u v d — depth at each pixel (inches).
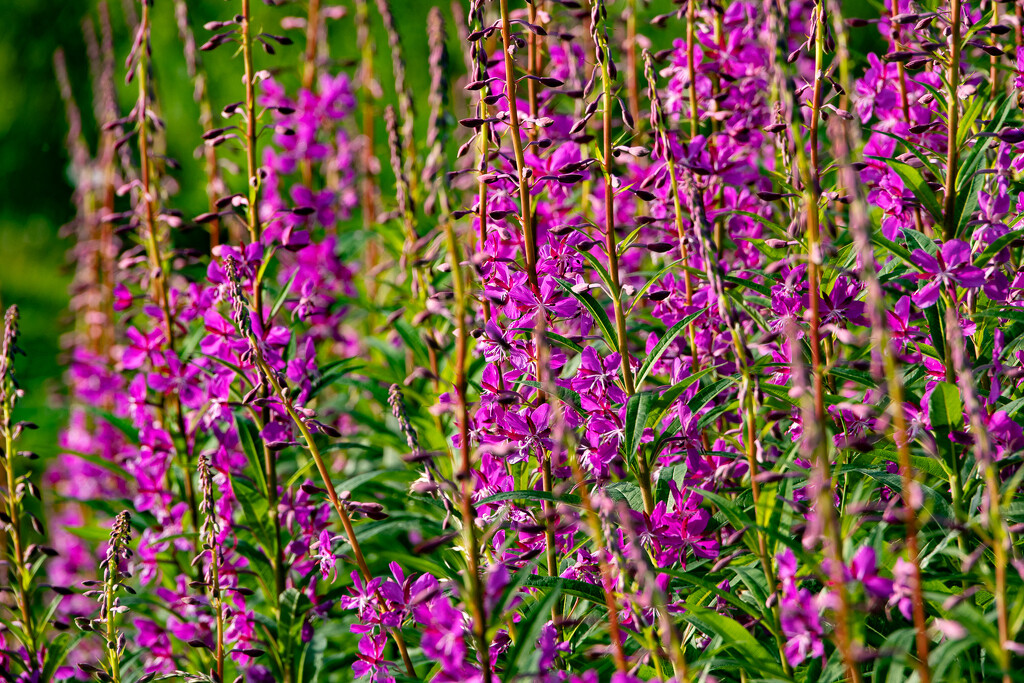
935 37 173.6
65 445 328.8
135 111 226.7
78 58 746.8
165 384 218.8
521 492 142.6
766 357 165.0
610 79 152.7
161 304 230.5
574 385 150.9
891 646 118.0
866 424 152.8
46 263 711.7
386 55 604.4
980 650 140.0
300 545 194.2
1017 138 143.0
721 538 169.0
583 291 151.9
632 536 108.1
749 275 181.6
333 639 229.1
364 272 341.1
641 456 152.4
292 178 365.1
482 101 157.6
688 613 136.3
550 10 215.0
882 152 186.5
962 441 133.0
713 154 191.2
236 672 207.6
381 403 240.4
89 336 359.9
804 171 119.3
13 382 178.2
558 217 189.3
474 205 166.9
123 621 260.5
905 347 155.9
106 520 277.0
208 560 177.2
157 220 229.3
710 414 151.6
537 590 155.6
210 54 625.0
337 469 286.2
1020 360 158.2
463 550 150.3
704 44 209.8
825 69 157.2
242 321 158.4
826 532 104.8
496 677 127.8
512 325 153.1
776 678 127.6
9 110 747.4
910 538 109.1
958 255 141.4
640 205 213.8
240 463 213.8
